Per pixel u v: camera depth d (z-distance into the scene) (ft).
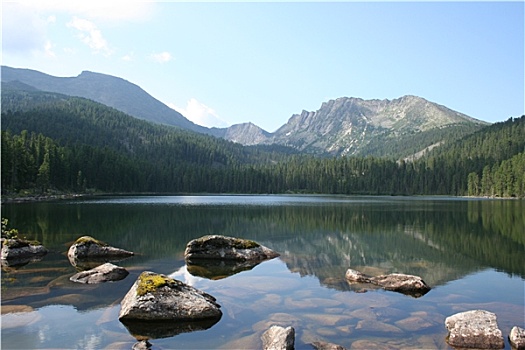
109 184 449.89
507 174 434.71
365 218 176.55
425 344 35.22
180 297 42.78
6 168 282.36
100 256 78.69
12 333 36.73
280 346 32.27
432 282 60.34
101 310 44.04
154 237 108.47
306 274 65.62
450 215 193.47
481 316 37.86
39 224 132.67
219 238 80.33
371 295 51.65
